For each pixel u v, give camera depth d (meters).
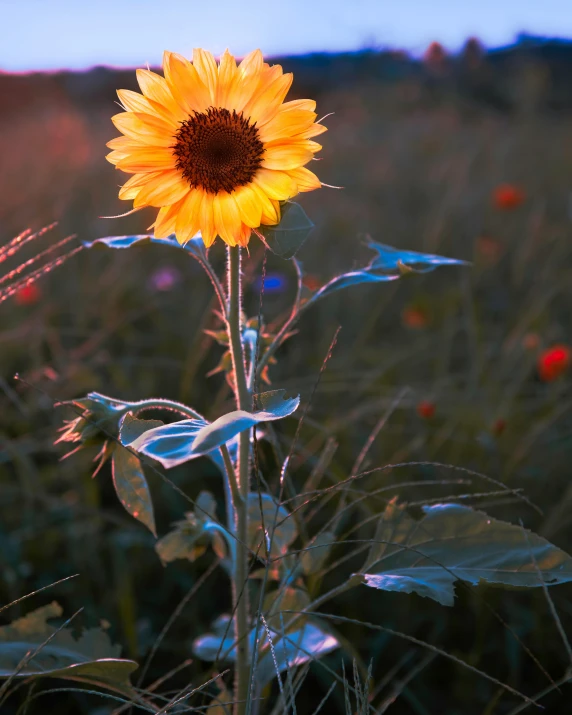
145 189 1.10
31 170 3.57
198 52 1.11
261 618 1.12
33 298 2.03
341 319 2.33
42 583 1.47
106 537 1.55
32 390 1.70
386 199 3.59
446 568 1.10
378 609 1.47
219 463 1.24
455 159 3.88
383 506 1.52
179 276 2.43
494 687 1.39
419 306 2.26
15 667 1.13
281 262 2.61
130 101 1.11
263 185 1.09
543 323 2.16
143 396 1.83
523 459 1.62
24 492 1.54
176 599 1.50
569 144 4.44
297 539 1.39
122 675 1.10
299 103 1.10
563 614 1.44
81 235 2.69
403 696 1.38
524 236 2.87
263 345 1.23
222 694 1.15
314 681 1.41
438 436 1.62
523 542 1.14
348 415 1.67
